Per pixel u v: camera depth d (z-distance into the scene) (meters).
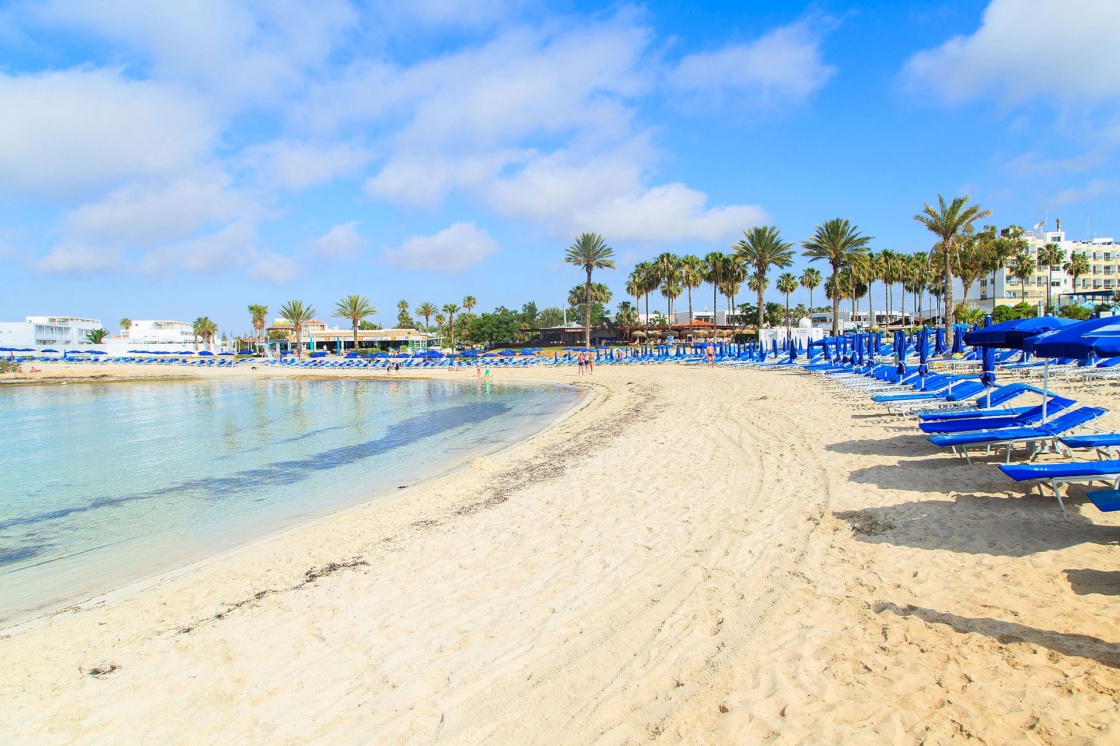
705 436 12.79
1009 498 6.52
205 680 4.42
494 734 3.44
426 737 3.48
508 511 8.45
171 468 15.08
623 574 5.62
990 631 3.87
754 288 80.19
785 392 20.12
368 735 3.56
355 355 81.69
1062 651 3.55
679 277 72.75
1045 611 4.05
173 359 85.50
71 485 13.45
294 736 3.63
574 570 5.87
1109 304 51.25
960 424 8.78
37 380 60.16
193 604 6.08
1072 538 5.28
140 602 6.29
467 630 4.82
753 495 7.79
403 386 45.03
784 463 9.36
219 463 15.58
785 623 4.32
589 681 3.87
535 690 3.84
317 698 4.03
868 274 64.12
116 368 75.56
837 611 4.41
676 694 3.60
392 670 4.30
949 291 39.31
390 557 6.94
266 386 48.56
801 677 3.61
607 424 17.27
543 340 89.94
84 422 25.89
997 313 49.53
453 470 13.23
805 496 7.46
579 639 4.45
